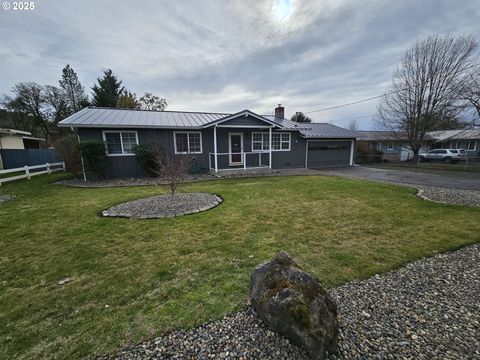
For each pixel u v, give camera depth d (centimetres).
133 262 318
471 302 228
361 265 300
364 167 1683
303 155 1622
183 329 194
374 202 623
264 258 322
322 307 174
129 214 532
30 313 222
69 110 2983
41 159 1606
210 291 249
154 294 246
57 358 170
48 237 412
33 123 2805
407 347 174
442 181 1030
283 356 165
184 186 901
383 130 2222
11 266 314
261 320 200
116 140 1094
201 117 1379
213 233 416
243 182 984
